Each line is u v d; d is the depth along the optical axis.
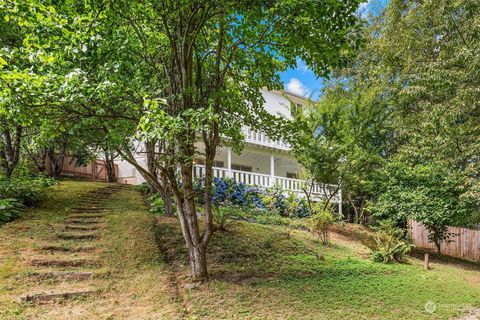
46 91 3.90
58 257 5.46
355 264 7.01
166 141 5.51
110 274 5.19
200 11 4.94
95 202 9.34
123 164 18.44
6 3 4.09
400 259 7.95
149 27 5.37
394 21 14.61
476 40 8.95
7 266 4.92
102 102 4.44
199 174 11.65
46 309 4.05
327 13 4.30
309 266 6.44
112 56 4.77
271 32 4.92
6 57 4.26
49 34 4.19
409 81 11.90
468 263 9.75
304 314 4.30
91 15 4.41
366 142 12.70
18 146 9.35
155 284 4.98
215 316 4.12
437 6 11.05
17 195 7.83
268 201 11.70
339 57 4.78
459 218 9.73
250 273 5.68
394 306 4.79
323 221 8.70
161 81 5.30
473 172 8.39
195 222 5.38
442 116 8.84
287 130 6.44
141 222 7.54
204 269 5.25
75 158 15.05
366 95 13.12
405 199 10.02
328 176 11.33
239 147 7.14
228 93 5.82
